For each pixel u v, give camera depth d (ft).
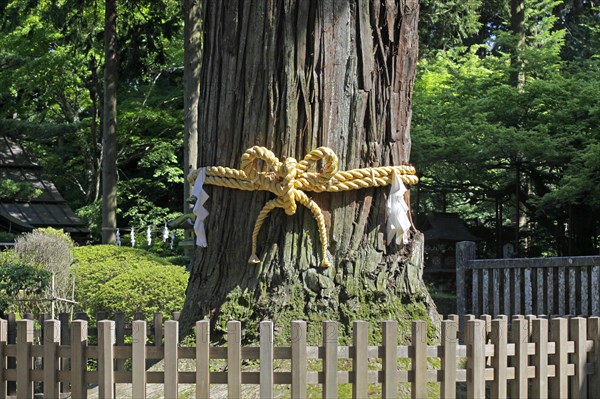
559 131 53.72
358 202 17.83
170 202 99.25
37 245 45.65
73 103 95.40
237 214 18.02
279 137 17.60
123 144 91.25
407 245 18.29
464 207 73.61
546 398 15.96
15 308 41.37
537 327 15.94
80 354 14.46
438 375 14.85
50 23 80.89
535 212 58.80
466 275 34.94
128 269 47.50
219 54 18.53
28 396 14.96
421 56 76.07
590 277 28.99
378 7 18.24
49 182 86.33
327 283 17.37
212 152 18.52
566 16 86.53
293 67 17.61
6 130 68.59
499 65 61.41
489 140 52.19
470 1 74.90
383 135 18.19
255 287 17.53
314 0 17.74
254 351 14.03
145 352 14.16
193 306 18.21
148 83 94.63
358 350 14.21
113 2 73.46
